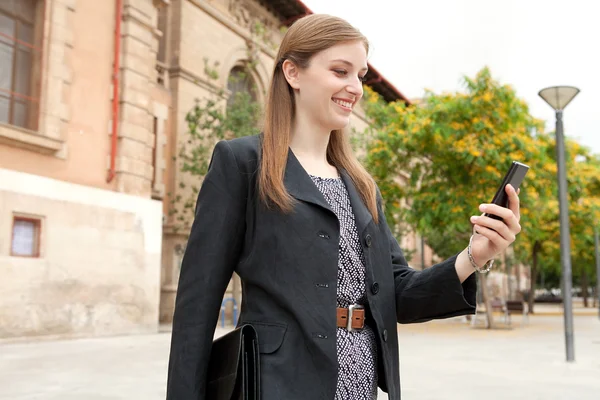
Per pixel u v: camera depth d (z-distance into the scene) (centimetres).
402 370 814
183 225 1689
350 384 147
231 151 158
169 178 1694
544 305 4766
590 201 2364
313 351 141
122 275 1259
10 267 1030
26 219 1080
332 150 179
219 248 150
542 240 2789
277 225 149
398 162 1812
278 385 138
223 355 146
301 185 154
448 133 1583
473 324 1959
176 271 1667
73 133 1194
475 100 1584
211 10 1859
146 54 1373
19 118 1121
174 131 1708
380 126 1883
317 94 164
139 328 1292
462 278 159
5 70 1103
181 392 141
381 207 179
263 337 144
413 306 167
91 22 1250
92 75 1246
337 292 151
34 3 1166
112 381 662
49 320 1094
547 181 1781
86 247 1180
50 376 692
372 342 155
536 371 810
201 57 1819
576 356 997
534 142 1711
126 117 1303
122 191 1282
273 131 161
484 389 657
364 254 158
